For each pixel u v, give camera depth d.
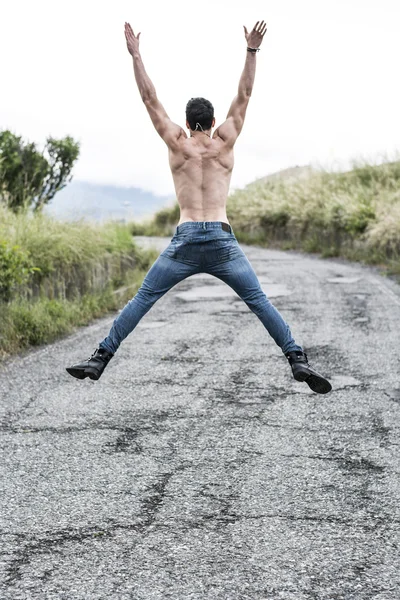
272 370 7.47
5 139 15.58
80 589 3.16
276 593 3.13
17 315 9.16
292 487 4.36
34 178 15.73
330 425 5.61
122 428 5.56
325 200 25.41
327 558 3.45
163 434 5.42
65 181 16.53
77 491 4.30
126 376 7.26
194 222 4.55
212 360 7.97
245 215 30.97
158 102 4.73
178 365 7.74
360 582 3.22
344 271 17.33
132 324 4.62
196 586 3.19
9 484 4.41
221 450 5.05
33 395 6.52
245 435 5.39
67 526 3.81
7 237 10.71
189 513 3.98
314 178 28.48
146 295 4.61
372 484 4.39
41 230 11.73
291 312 11.16
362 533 3.72
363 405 6.14
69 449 5.07
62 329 9.69
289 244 26.22
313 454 4.95
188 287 14.81
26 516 3.94
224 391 6.68
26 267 10.47
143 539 3.66
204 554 3.49
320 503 4.11
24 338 8.87
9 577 3.27
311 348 8.48
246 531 3.75
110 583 3.21
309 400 6.34
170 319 10.80
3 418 5.81
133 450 5.05
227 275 4.58
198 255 4.56
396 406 6.10
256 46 4.78
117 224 17.09
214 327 10.05
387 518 3.90
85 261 12.50
